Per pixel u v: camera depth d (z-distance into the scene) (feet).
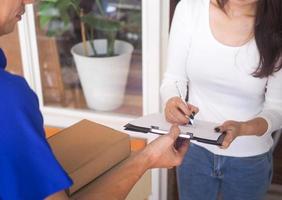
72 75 7.90
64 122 7.88
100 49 7.65
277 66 4.96
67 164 4.27
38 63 7.75
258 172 5.44
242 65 5.06
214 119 5.36
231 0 4.98
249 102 5.28
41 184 2.80
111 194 3.55
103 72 7.54
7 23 3.07
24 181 2.75
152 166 3.82
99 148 4.59
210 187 5.67
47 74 7.97
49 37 7.74
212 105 5.38
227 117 5.34
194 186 5.72
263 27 4.85
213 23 5.12
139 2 7.04
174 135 3.95
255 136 5.17
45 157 2.80
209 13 5.14
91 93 7.77
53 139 4.76
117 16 7.34
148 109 7.38
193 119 4.86
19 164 2.72
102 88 7.67
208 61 5.20
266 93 5.22
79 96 7.97
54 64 7.89
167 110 4.95
